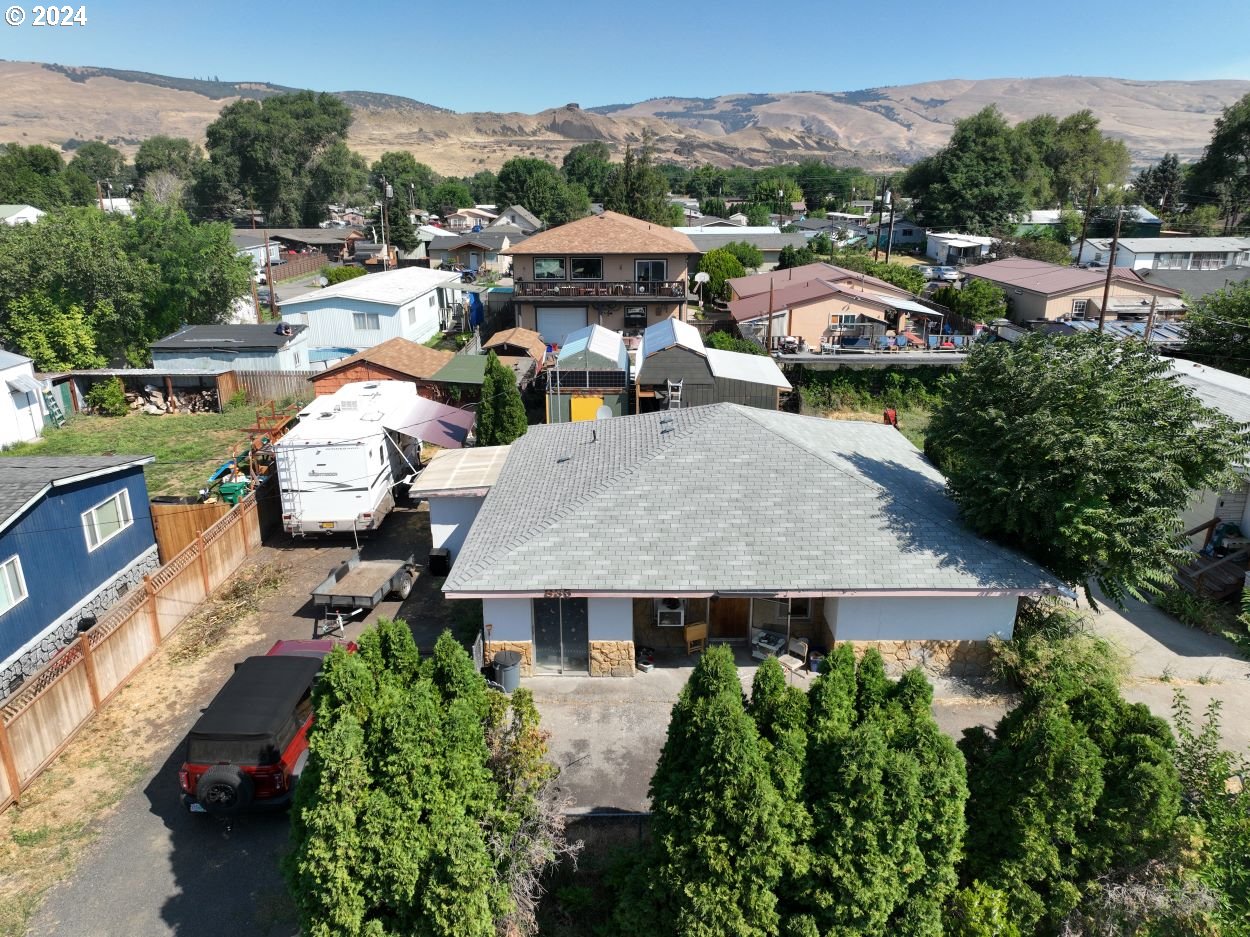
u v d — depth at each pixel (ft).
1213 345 95.45
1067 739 27.48
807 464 54.03
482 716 31.19
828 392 110.52
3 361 92.84
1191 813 28.25
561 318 135.23
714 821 26.35
